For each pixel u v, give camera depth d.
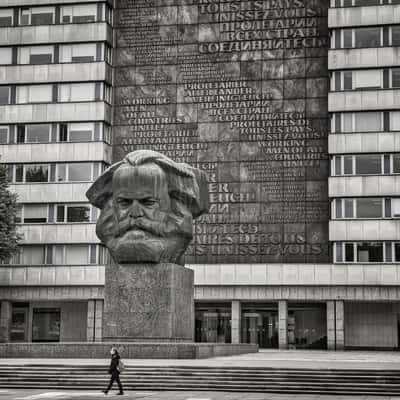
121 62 69.25
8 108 69.12
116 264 37.91
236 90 66.94
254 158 66.06
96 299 65.88
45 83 68.94
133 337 37.09
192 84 67.88
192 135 67.31
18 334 68.88
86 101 68.19
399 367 30.56
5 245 58.59
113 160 68.81
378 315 64.56
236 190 66.00
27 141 68.94
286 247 64.62
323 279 62.53
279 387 27.98
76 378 29.44
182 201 39.41
